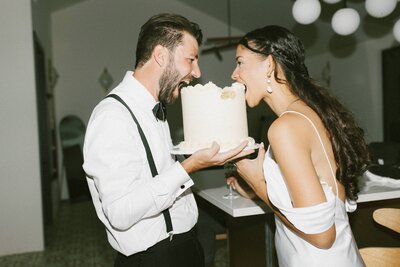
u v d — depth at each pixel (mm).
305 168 1097
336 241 1237
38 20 4824
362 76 6984
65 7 6918
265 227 1909
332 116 1234
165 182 1190
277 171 1233
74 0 6719
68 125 6883
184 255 1376
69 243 4242
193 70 1370
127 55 7281
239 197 1911
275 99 1353
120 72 7250
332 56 7746
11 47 3848
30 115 3898
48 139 5055
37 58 4723
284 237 1325
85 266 3555
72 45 7023
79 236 4508
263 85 1353
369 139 6898
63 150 6785
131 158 1205
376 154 3129
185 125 1386
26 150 3906
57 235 4566
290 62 1304
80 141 6910
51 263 3641
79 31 7047
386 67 6469
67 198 6949
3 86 3840
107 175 1167
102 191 1172
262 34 1339
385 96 6504
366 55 6867
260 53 1326
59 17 6941
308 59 7926
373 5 3312
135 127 1293
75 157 6816
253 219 2045
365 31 6555
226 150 1274
